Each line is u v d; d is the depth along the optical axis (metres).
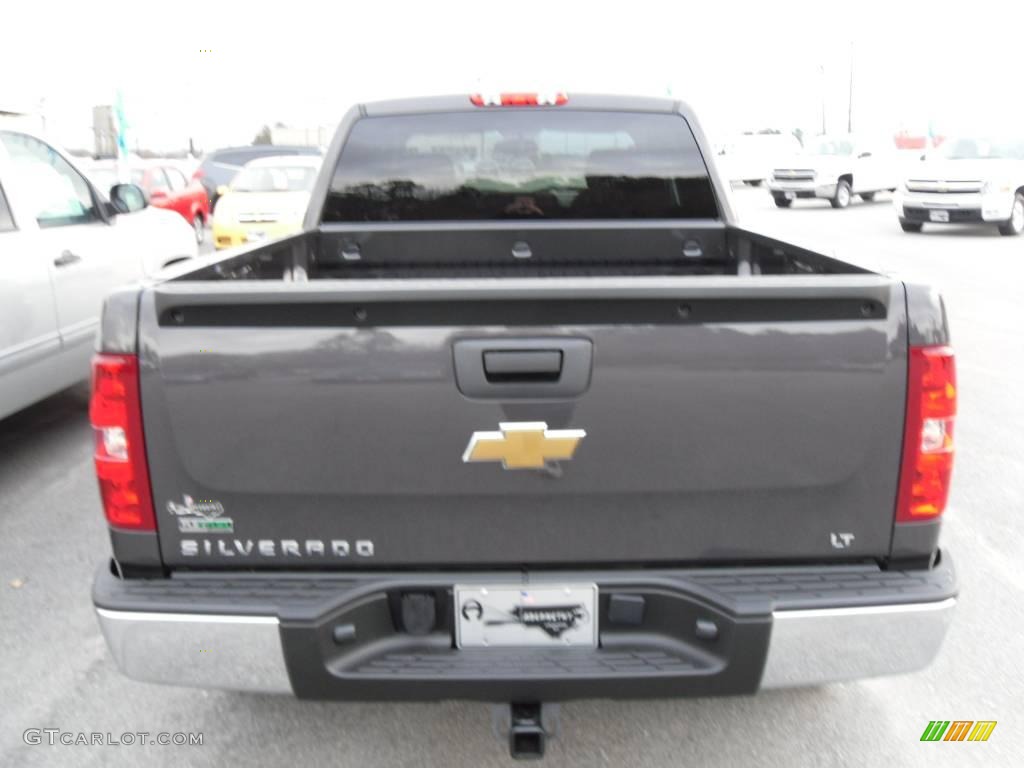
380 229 4.57
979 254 15.72
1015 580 4.44
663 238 4.59
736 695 2.56
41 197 6.07
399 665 2.54
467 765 3.12
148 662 2.53
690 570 2.59
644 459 2.48
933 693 3.56
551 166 4.55
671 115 4.54
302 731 3.32
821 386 2.46
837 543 2.56
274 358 2.44
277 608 2.46
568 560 2.57
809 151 28.12
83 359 6.32
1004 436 6.52
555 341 2.43
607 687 2.51
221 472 2.50
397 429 2.46
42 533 5.04
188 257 8.10
